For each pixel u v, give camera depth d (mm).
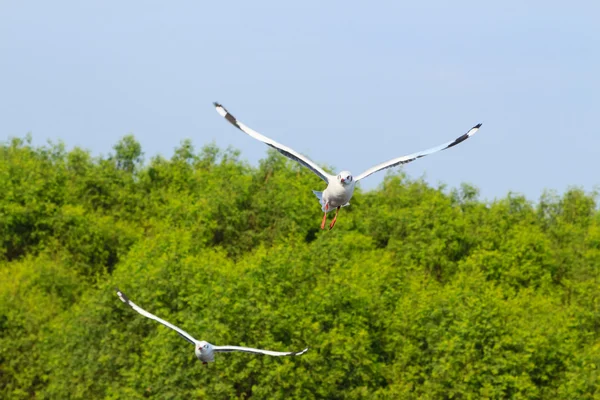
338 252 49906
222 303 40188
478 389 41125
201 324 39594
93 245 56656
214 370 39062
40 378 44875
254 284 41812
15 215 56344
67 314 46031
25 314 45375
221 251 54469
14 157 65938
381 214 62312
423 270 56281
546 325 44062
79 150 68188
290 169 68125
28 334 45188
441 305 44031
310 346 40156
